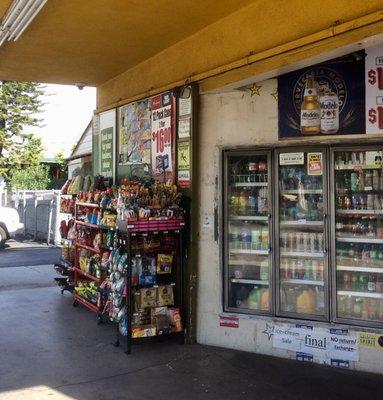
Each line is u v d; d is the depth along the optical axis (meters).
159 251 5.54
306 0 4.28
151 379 4.57
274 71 4.67
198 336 5.57
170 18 5.16
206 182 5.50
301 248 5.13
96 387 4.39
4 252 14.12
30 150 29.05
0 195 20.56
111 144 7.58
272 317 5.14
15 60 6.67
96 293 6.61
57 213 15.58
